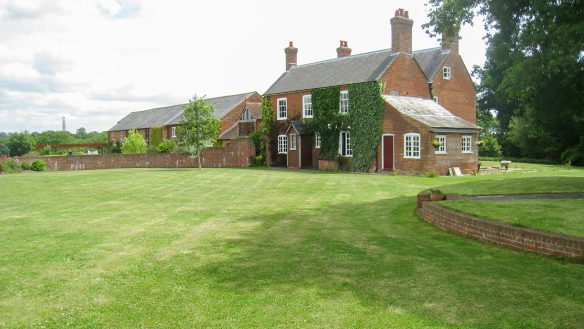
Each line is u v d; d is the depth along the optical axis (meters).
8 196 18.86
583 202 11.11
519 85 16.30
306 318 5.68
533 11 14.72
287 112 40.81
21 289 6.92
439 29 18.03
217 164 43.81
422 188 20.20
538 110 19.45
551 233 8.15
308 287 6.76
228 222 12.23
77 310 6.11
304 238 10.05
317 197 17.44
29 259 8.55
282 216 13.12
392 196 17.36
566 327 5.27
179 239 10.15
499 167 35.91
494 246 8.91
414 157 30.11
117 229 11.38
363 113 33.81
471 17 17.44
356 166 34.25
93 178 27.83
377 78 33.03
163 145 47.75
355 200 16.39
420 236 10.05
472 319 5.54
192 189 20.89
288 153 40.12
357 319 5.61
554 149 45.44
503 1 15.76
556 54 14.65
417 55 42.00
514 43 16.22
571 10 14.43
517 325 5.35
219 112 54.69
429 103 35.22
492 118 57.66
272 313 5.85
